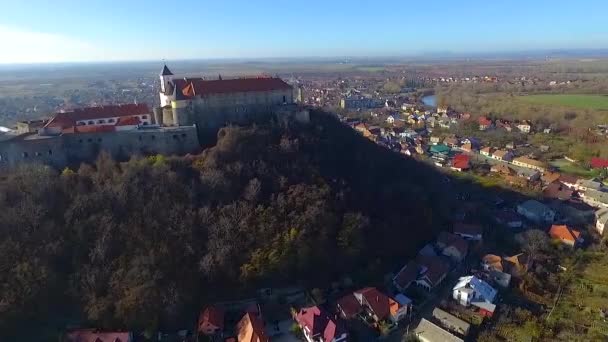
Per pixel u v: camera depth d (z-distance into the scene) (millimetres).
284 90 156250
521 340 91000
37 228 98125
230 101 145375
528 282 110500
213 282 98438
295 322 95875
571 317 98562
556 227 136625
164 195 108062
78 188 107312
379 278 111500
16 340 86062
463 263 122562
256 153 123688
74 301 92562
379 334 93125
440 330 89812
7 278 88188
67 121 133625
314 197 112938
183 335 90688
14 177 106688
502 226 144125
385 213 126688
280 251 99812
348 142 150000
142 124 140500
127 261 96125
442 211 145375
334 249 108375
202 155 122562
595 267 119875
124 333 85875
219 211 107312
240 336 88062
